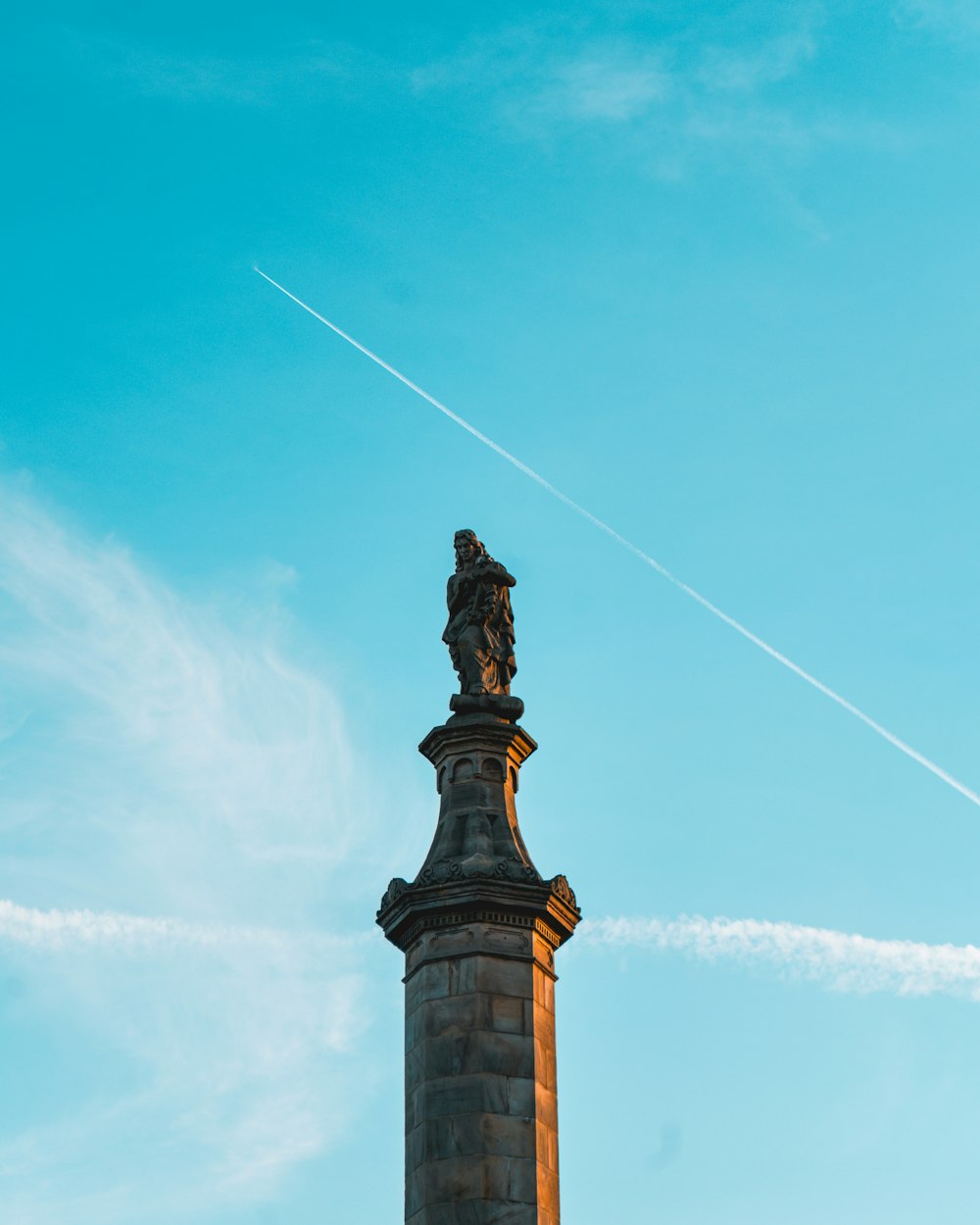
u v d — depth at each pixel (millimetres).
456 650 30719
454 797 29188
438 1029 26859
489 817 28906
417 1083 26719
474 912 27578
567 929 28469
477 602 30812
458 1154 25891
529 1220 25516
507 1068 26547
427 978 27297
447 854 28344
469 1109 26188
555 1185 26391
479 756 29422
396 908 27891
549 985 27984
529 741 29875
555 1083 27234
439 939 27516
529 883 27766
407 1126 26781
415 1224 25781
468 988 27078
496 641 30672
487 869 27703
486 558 31328
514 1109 26281
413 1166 26281
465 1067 26500
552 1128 26719
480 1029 26734
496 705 29797
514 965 27391
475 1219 25422
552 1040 27516
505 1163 25844
